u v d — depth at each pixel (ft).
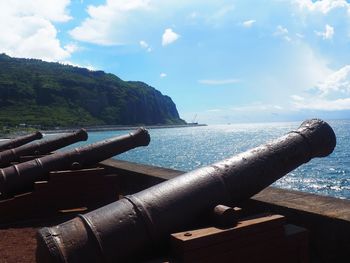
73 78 618.44
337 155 192.44
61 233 11.70
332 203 18.38
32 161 27.71
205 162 190.49
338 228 15.90
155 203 13.03
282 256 13.83
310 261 17.02
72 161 28.19
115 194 28.53
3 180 26.35
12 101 525.34
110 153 29.32
